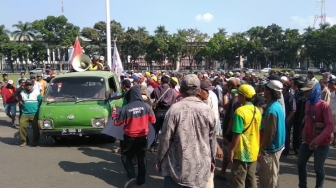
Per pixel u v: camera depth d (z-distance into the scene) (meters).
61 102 8.84
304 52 88.94
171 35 88.06
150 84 12.23
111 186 6.02
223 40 87.81
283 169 7.10
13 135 10.98
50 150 8.73
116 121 5.84
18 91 9.54
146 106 6.01
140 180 6.05
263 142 4.67
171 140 3.36
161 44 82.69
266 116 4.66
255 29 96.00
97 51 78.88
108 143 9.61
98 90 9.13
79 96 9.02
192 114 3.34
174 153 3.35
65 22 88.56
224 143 6.06
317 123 4.98
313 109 5.01
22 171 6.89
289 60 93.69
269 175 4.73
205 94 5.30
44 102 8.93
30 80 9.16
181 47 85.19
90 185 6.07
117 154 8.31
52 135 8.56
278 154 4.71
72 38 87.00
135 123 5.84
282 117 4.67
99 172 6.84
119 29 79.81
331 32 78.19
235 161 4.55
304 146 5.19
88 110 8.59
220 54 87.69
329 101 8.82
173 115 3.32
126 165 5.92
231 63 93.31
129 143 5.86
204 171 3.33
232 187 4.63
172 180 3.37
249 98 4.52
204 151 3.37
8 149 8.88
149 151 8.66
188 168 3.27
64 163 7.48
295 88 8.34
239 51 88.62
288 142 8.08
